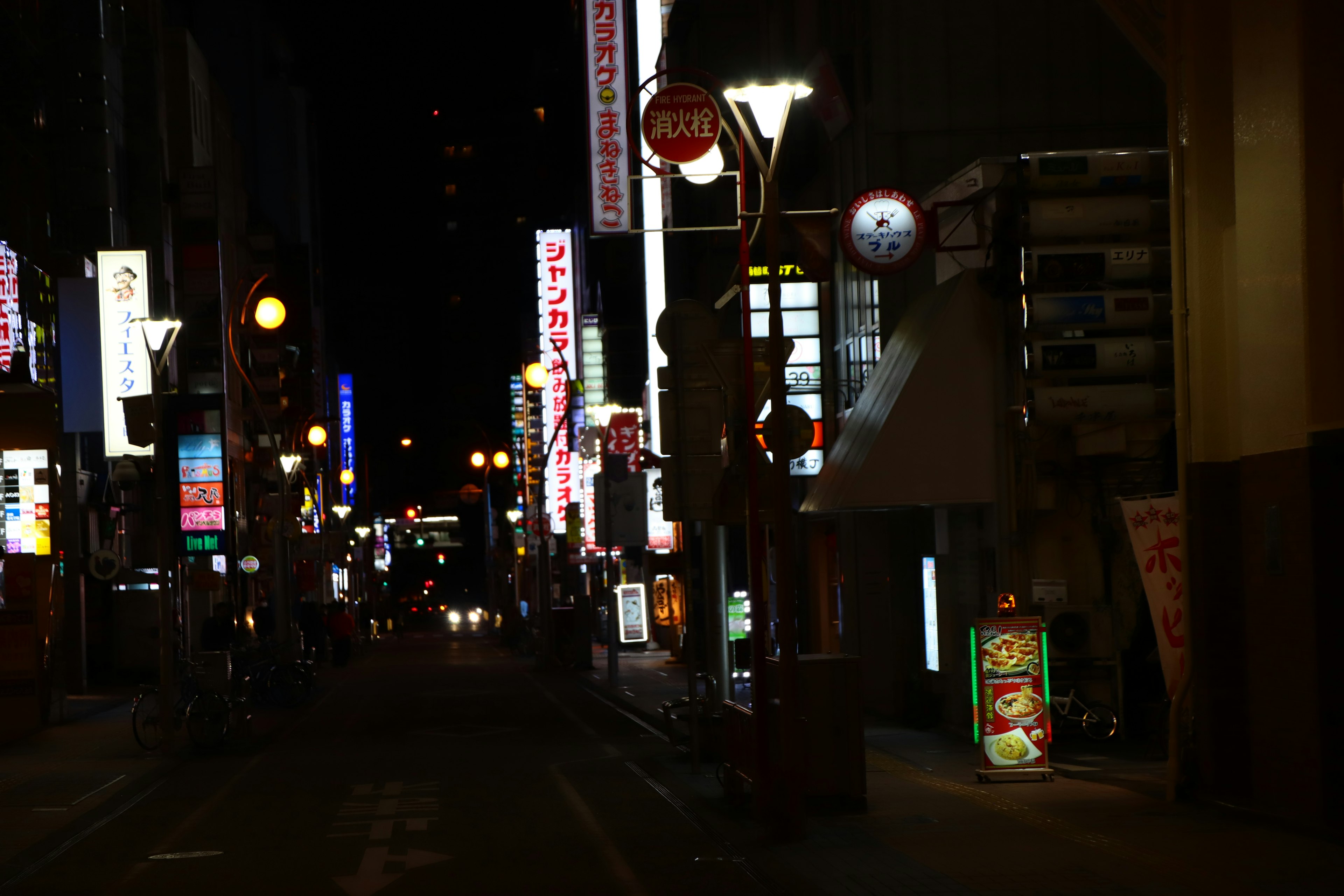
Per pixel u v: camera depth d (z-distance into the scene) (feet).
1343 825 34.47
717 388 48.16
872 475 56.80
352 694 107.55
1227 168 41.34
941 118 69.26
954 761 53.16
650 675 118.62
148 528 133.59
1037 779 46.42
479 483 440.86
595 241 208.74
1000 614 48.62
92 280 118.42
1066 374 53.62
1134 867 31.63
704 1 115.14
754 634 39.63
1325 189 35.58
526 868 35.14
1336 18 35.78
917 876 31.50
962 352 57.41
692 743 52.95
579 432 203.00
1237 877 30.14
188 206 154.61
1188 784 41.14
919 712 66.28
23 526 90.58
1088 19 69.56
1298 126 36.04
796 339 85.20
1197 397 41.52
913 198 55.72
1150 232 54.34
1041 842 35.32
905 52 69.41
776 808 37.04
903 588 72.79
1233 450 41.16
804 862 33.83
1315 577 36.06
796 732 37.42
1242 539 39.99
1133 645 56.65
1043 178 54.03
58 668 81.97
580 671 131.34
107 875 35.73
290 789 52.06
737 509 44.21
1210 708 40.70
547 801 47.09
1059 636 55.67
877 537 73.82
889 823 39.32
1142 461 56.03
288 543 99.50
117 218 134.10
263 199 257.55
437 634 353.92
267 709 93.04
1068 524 57.16
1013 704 46.68
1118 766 49.60
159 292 144.46
